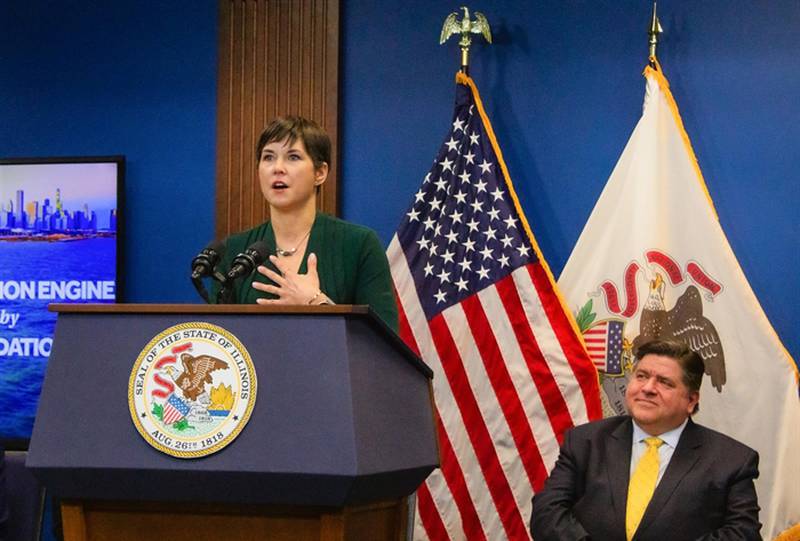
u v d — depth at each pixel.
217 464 1.85
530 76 4.96
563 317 4.63
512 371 4.65
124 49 5.37
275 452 1.84
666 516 3.36
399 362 2.12
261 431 1.86
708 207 4.60
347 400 1.85
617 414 4.59
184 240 5.25
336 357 1.87
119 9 5.39
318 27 5.12
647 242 4.61
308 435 1.84
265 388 1.87
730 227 4.73
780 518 4.39
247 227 5.13
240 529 1.94
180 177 5.27
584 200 4.88
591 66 4.91
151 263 5.27
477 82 5.00
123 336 1.96
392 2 5.12
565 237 4.89
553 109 4.94
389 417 2.00
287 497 1.86
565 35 4.95
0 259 5.28
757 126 4.73
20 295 5.26
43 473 1.93
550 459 4.58
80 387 1.95
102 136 5.36
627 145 4.71
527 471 4.61
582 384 4.58
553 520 3.46
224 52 5.21
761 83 4.74
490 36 4.91
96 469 1.90
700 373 3.55
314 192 2.87
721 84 4.77
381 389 1.99
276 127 2.82
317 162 2.84
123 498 1.95
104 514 2.00
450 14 5.02
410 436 2.08
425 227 4.81
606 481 3.49
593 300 4.67
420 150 5.06
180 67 5.31
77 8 5.43
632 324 4.60
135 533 1.99
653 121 4.65
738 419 4.49
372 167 5.09
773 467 4.43
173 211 5.27
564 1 4.96
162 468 1.87
